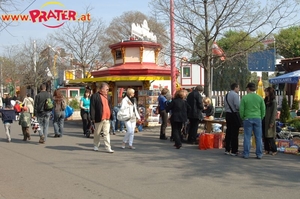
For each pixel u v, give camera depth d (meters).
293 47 32.09
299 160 9.40
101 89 10.75
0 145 12.31
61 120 14.66
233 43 15.27
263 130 10.31
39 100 12.65
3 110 13.09
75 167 8.54
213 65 15.87
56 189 6.67
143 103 18.19
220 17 14.87
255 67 17.12
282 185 6.86
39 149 11.32
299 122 11.89
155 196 6.17
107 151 10.68
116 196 6.20
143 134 15.44
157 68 18.88
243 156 9.73
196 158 9.64
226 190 6.52
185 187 6.73
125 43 19.56
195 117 12.21
